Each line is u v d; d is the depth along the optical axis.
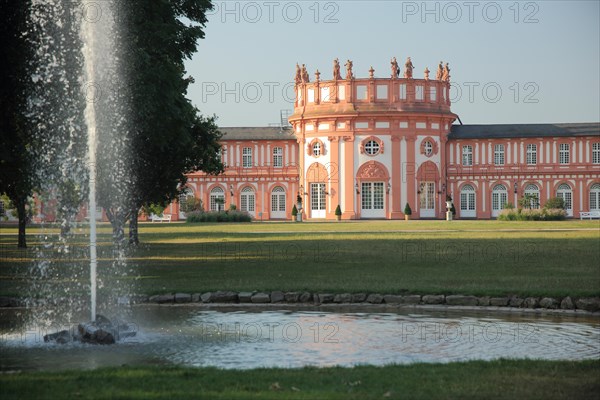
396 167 91.75
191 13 36.38
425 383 10.73
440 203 93.69
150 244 41.91
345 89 92.88
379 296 19.86
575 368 11.63
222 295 20.11
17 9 23.62
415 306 19.36
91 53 19.22
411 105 92.19
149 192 38.69
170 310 18.86
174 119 31.30
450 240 43.47
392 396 10.05
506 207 89.44
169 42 30.25
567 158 95.94
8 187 27.22
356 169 92.12
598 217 93.31
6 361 13.08
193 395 10.00
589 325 16.58
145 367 11.88
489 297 19.53
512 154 96.44
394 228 61.88
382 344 14.48
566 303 18.89
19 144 25.62
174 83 29.77
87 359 13.23
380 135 92.00
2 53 23.88
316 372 11.47
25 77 24.52
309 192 94.12
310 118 92.94
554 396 10.06
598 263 28.50
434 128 93.19
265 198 99.56
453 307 19.12
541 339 14.97
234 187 99.75
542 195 96.12
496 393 10.20
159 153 36.84
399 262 29.41
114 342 14.62
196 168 46.28
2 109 24.61
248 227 67.12
